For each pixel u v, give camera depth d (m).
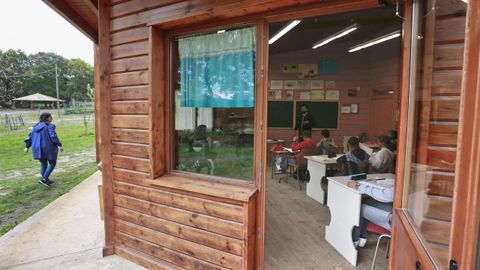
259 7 1.86
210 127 2.28
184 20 2.13
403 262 1.44
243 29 2.06
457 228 0.75
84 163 7.90
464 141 0.73
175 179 2.33
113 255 2.68
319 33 5.30
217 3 1.94
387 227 2.16
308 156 4.46
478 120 0.66
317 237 2.90
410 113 1.57
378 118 6.79
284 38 5.63
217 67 2.19
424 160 1.36
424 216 1.30
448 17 1.19
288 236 2.92
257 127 2.02
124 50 2.48
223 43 2.15
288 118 7.29
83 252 2.75
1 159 8.34
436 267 0.96
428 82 1.37
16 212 4.08
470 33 0.71
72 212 3.89
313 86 7.25
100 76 2.58
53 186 5.45
